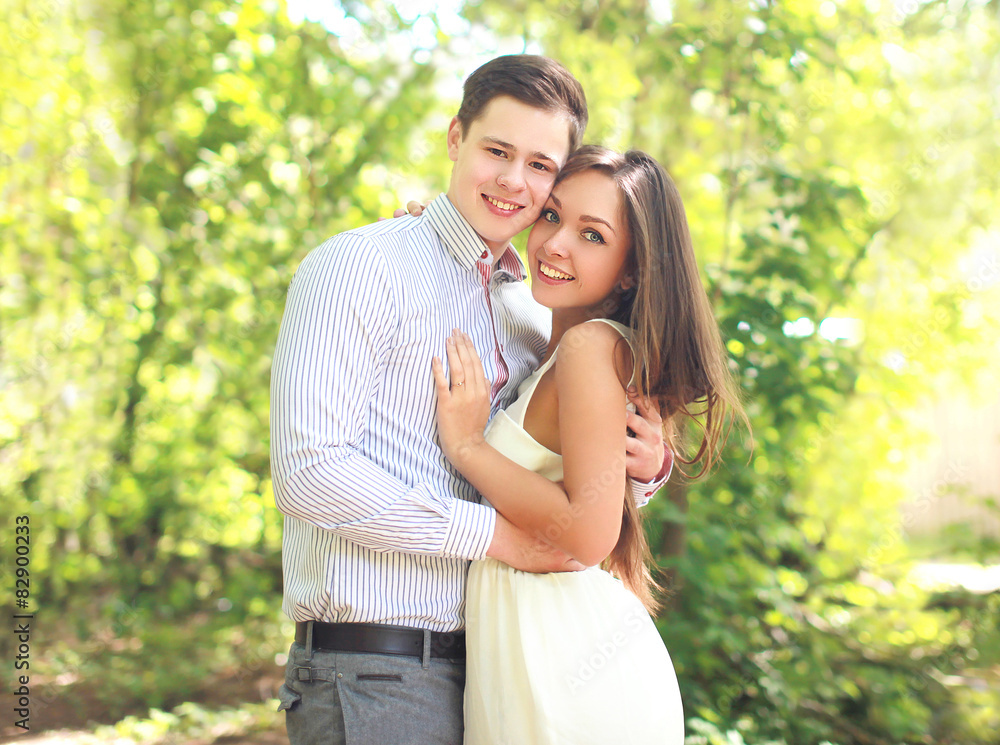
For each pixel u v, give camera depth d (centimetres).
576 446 155
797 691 401
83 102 502
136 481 530
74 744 376
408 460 155
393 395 154
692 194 485
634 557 185
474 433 158
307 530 157
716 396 175
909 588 505
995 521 553
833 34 480
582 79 482
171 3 487
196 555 571
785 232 444
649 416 177
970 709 416
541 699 147
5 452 536
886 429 525
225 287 510
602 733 148
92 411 539
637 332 164
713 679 416
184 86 491
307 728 153
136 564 564
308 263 152
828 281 429
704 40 434
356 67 493
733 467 404
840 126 509
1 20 473
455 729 158
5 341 509
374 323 147
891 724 399
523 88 163
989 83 511
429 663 155
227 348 512
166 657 477
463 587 161
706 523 405
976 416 792
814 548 503
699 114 487
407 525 145
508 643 152
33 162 502
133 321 507
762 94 441
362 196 499
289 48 492
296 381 142
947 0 503
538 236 175
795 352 391
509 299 188
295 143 498
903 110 500
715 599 404
